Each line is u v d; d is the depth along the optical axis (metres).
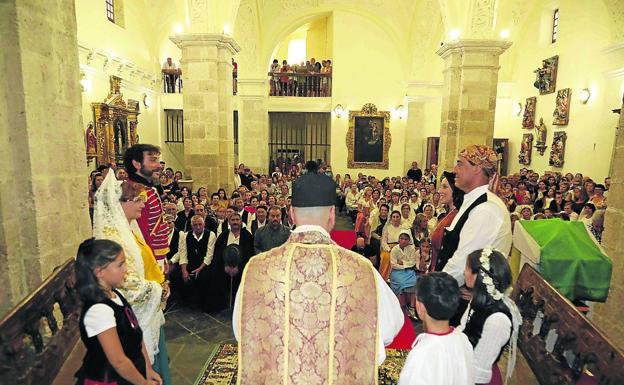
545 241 2.89
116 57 10.24
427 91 14.29
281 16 13.49
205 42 7.28
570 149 10.73
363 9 14.06
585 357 1.99
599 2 9.68
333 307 1.36
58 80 2.67
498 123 14.36
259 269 1.43
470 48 7.05
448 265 2.40
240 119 13.80
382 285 1.46
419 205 7.78
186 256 4.90
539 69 12.00
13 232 2.42
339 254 1.43
